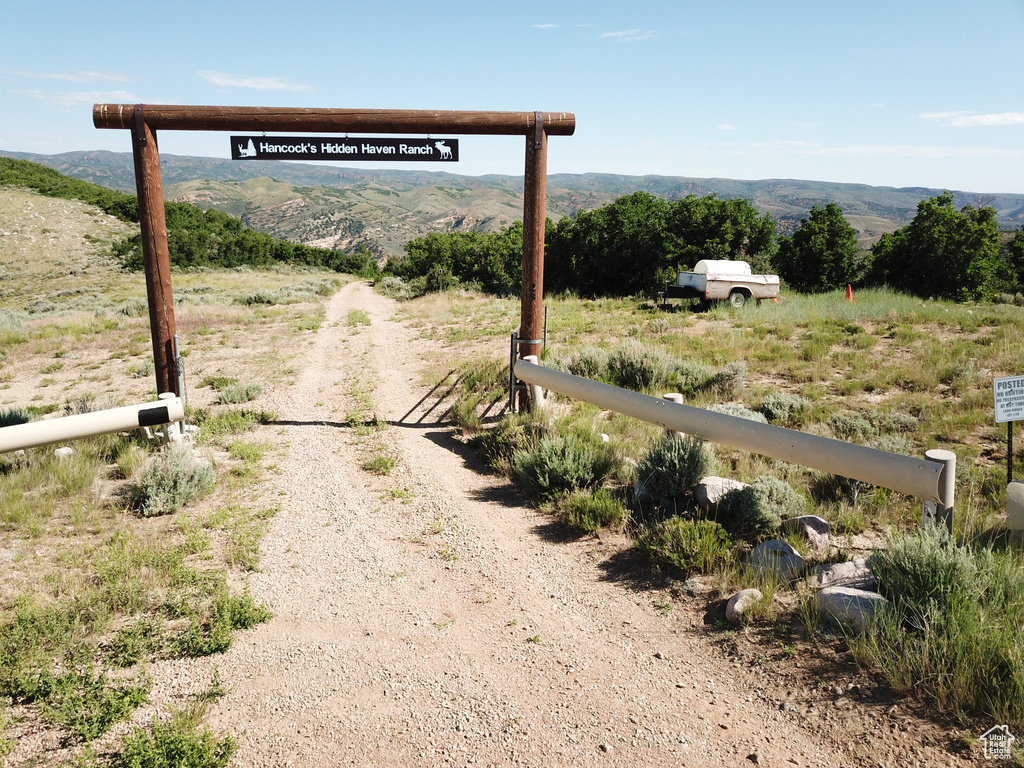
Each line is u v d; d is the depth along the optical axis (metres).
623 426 8.80
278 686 3.89
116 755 3.27
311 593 5.05
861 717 3.27
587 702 3.67
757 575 4.64
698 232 28.73
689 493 6.16
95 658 4.12
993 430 8.00
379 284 43.31
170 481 6.79
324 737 3.45
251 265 71.56
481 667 4.05
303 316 24.64
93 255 71.19
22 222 77.25
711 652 4.04
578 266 29.89
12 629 4.29
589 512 6.11
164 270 8.98
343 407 11.26
